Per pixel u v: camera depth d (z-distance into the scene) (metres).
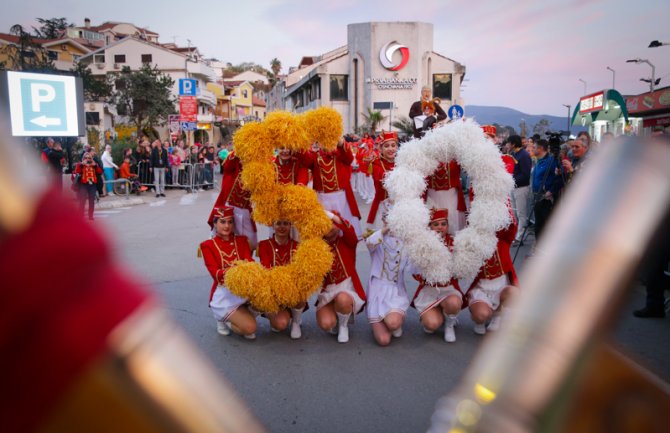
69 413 0.40
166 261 9.34
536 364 0.43
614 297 0.44
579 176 0.51
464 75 46.97
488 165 5.45
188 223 13.64
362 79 45.22
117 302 0.41
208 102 63.72
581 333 0.43
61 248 0.40
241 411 0.46
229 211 5.97
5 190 0.39
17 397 0.39
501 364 0.44
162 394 0.41
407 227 5.37
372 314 5.81
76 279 0.40
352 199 6.32
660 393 0.56
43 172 0.42
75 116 17.41
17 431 0.39
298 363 5.32
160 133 49.84
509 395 0.42
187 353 0.45
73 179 13.71
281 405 4.50
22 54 33.28
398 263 5.89
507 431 0.41
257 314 5.96
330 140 5.73
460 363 5.29
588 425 0.53
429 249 5.38
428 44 45.22
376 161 6.35
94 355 0.40
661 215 0.46
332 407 4.46
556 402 0.42
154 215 15.25
